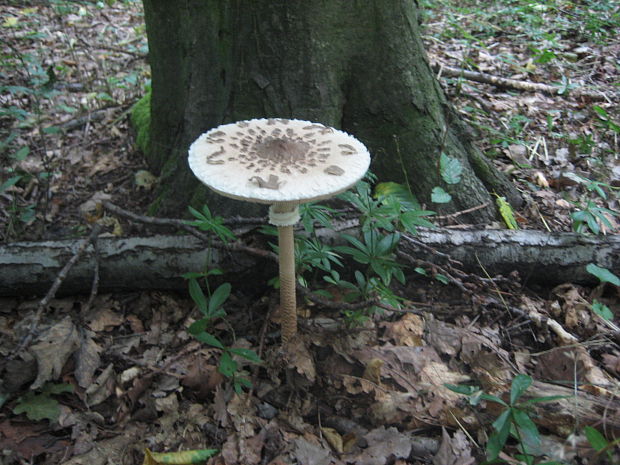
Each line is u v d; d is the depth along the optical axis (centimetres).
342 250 70
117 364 70
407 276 80
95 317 76
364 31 80
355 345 69
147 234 79
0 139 113
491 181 93
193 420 63
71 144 116
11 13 184
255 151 56
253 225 78
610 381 64
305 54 78
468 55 153
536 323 74
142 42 170
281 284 66
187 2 86
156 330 75
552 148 111
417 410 62
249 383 64
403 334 71
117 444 61
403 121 84
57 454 60
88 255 76
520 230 81
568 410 58
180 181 88
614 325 73
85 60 155
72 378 68
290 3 76
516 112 123
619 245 78
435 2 194
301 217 78
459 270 79
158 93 98
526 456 50
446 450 58
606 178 102
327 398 65
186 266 76
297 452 59
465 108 118
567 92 130
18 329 73
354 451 60
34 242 78
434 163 86
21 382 66
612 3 188
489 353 68
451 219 86
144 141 111
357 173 54
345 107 84
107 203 79
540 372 67
